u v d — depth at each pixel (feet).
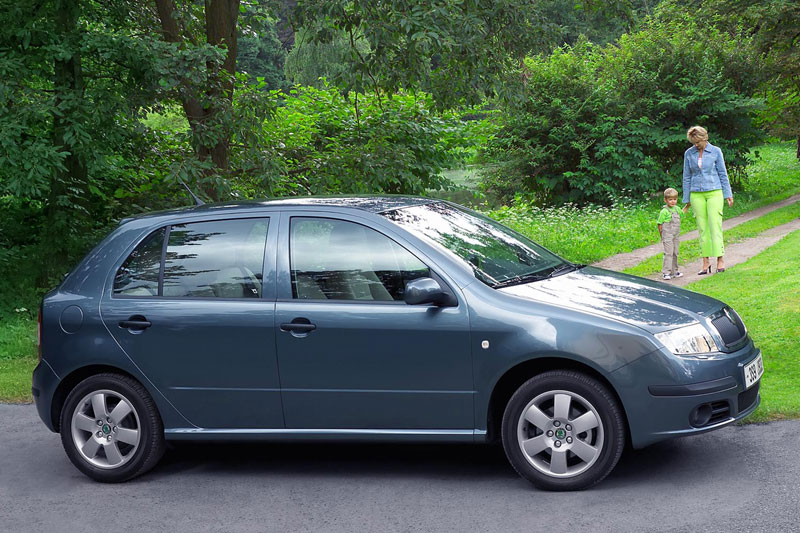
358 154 49.49
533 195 95.30
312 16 43.45
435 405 16.47
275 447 20.24
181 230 18.58
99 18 43.19
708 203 39.81
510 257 18.25
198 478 18.22
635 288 17.61
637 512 14.66
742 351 16.42
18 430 22.75
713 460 17.12
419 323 16.40
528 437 16.25
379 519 15.16
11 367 31.14
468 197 86.63
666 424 15.46
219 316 17.40
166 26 45.11
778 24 97.66
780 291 32.50
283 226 17.89
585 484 15.84
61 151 37.40
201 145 42.63
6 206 47.11
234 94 43.88
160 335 17.72
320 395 16.97
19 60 37.22
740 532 13.52
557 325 15.80
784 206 75.61
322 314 16.90
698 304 17.04
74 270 19.04
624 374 15.47
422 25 39.81
